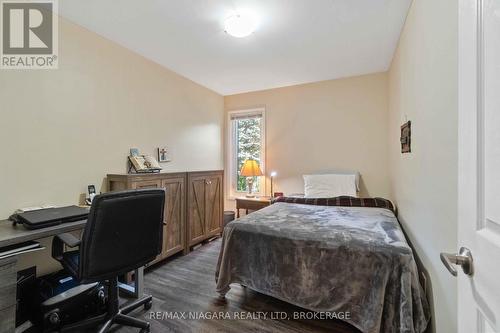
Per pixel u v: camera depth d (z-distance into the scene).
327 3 1.90
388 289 1.45
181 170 3.40
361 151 3.46
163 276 2.41
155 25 2.20
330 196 3.18
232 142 4.39
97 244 1.36
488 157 0.53
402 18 2.10
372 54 2.79
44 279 1.82
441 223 1.23
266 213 2.45
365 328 1.46
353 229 1.87
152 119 2.94
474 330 0.58
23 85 1.84
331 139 3.63
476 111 0.58
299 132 3.84
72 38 2.13
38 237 1.44
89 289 1.74
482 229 0.56
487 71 0.54
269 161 4.05
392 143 2.96
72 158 2.14
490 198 0.52
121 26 2.21
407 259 1.44
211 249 3.14
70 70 2.12
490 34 0.52
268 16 2.07
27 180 1.86
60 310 1.60
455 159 1.05
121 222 1.44
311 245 1.72
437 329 1.31
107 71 2.43
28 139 1.86
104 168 2.40
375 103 3.37
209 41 2.49
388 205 2.81
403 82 2.24
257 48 2.65
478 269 0.57
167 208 2.69
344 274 1.59
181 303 1.96
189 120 3.57
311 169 3.76
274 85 3.88
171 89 3.23
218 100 4.26
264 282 1.86
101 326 1.57
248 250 1.95
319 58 2.90
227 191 4.40
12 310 1.32
